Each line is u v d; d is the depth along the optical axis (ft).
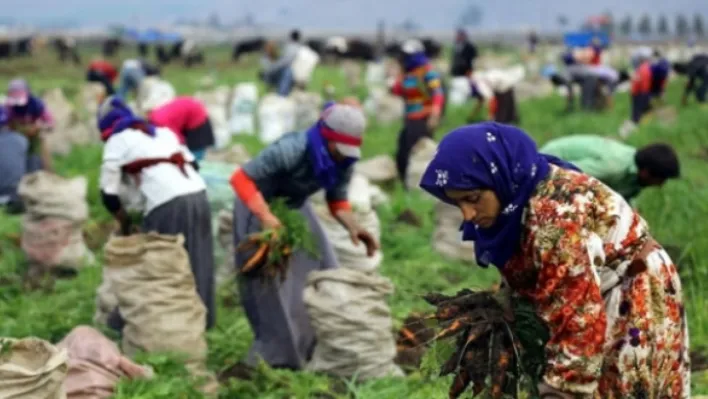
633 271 12.45
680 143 51.85
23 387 16.21
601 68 75.92
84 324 24.70
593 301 11.96
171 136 23.48
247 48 188.44
